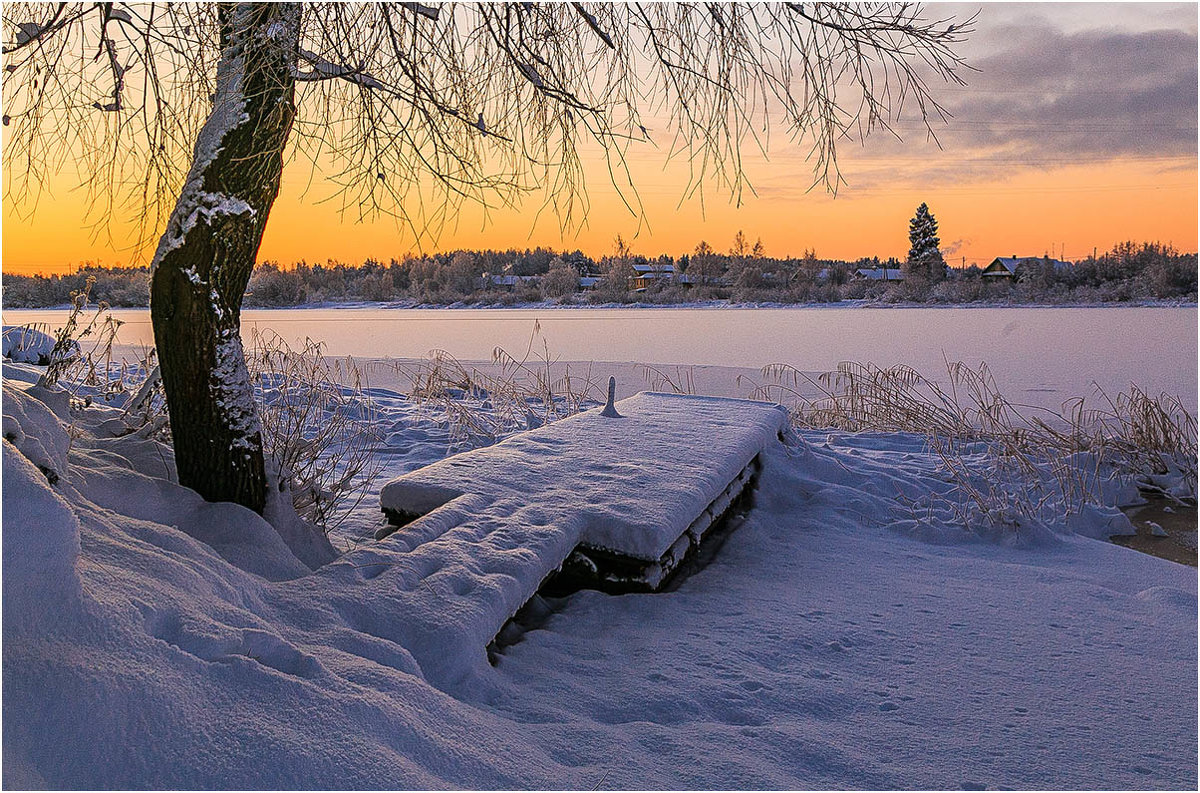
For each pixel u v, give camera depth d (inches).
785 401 407.5
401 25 114.0
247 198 119.8
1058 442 273.6
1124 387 453.7
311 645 91.8
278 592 105.2
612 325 1112.2
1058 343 748.0
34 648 65.4
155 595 81.0
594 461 181.5
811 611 137.0
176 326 121.5
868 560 170.1
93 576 78.4
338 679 80.7
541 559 126.9
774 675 110.2
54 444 109.6
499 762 77.5
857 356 651.5
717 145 131.9
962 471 239.6
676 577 157.3
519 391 383.6
